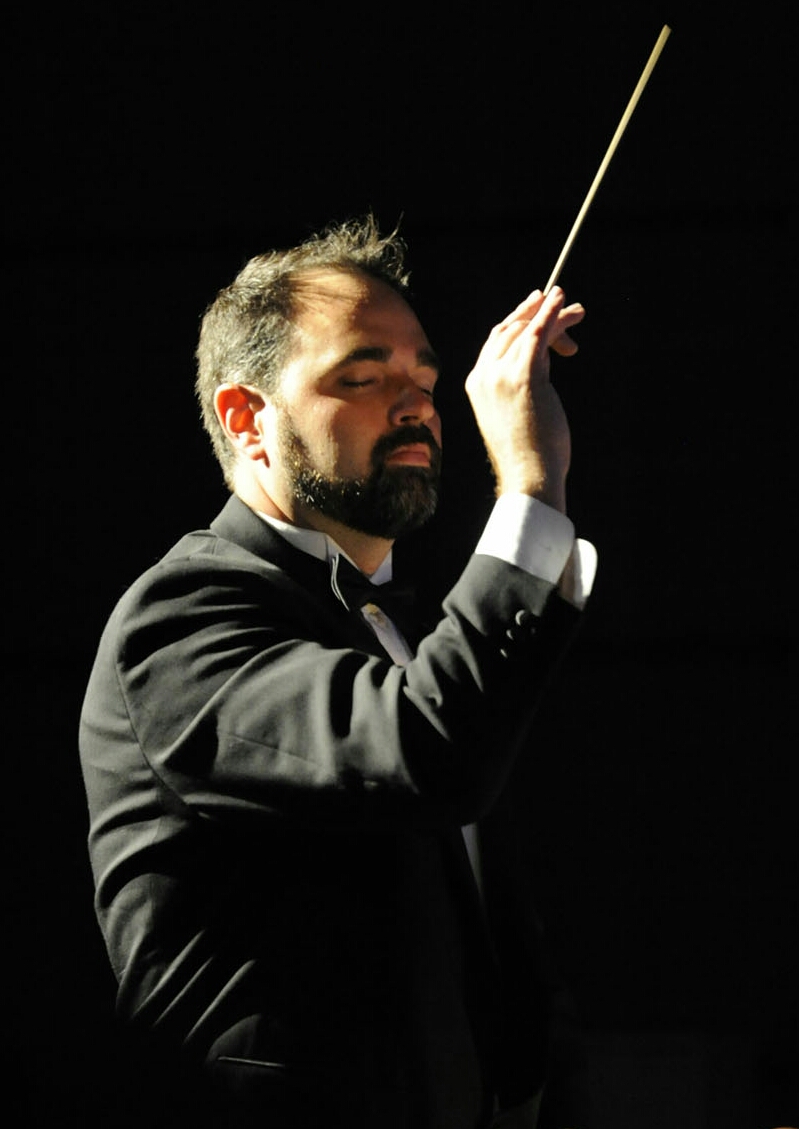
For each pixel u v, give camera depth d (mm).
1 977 9719
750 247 9820
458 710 3988
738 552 9875
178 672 4418
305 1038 4227
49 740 9992
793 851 9820
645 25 9750
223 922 4363
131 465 9992
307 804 4156
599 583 9945
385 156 9812
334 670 4227
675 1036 9781
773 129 9727
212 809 4312
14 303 10031
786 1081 9672
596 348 9883
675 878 9867
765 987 9766
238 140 9859
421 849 4520
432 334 9812
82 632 9992
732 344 9836
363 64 9812
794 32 9688
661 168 9789
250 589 4574
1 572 10039
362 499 4805
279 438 4895
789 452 9812
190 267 9961
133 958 4434
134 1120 4363
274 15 9820
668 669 9945
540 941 5316
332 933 4309
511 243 9836
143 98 9867
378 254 5301
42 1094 6699
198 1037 4293
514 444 4375
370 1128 4180
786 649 9867
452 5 9781
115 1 9859
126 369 10008
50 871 9914
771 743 9867
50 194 9930
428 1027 4344
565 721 9977
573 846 9906
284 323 4949
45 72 9891
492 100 9789
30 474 10023
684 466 9891
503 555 4188
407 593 5355
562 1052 5332
